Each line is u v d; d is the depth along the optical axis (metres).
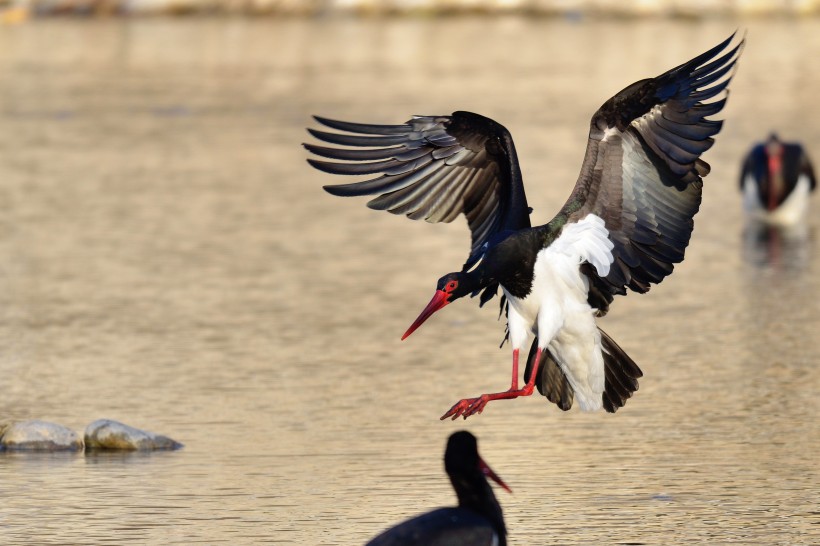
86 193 27.39
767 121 36.38
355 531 10.98
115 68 47.19
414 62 48.47
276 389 15.16
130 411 14.37
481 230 9.91
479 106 38.00
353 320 18.33
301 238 23.66
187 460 12.77
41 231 23.95
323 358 16.45
